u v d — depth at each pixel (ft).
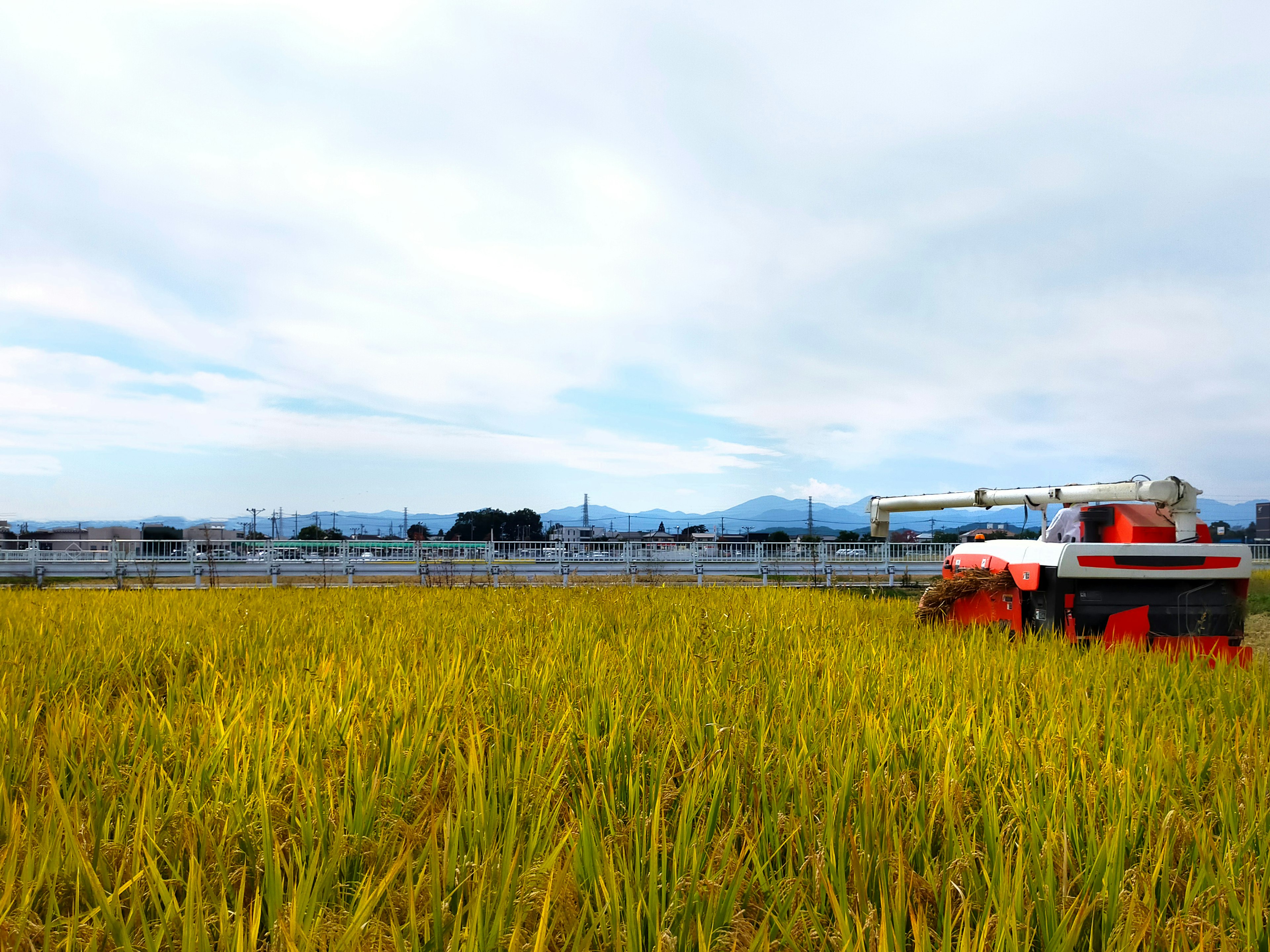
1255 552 98.48
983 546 28.99
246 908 7.58
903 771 10.84
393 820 8.87
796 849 8.54
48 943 6.28
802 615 32.94
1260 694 15.05
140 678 18.85
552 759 11.12
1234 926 7.07
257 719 13.38
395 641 23.41
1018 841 8.62
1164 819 8.40
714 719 13.42
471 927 6.32
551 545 89.86
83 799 10.00
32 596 41.32
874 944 6.42
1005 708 14.07
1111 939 6.70
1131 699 15.12
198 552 82.38
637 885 7.51
